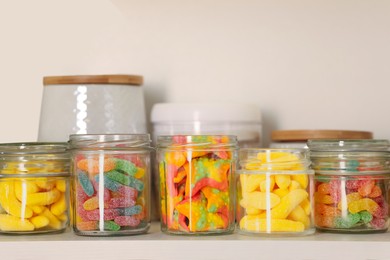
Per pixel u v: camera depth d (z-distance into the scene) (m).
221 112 1.24
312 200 1.05
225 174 1.06
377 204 1.06
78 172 1.07
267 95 1.35
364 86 1.32
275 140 1.27
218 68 1.35
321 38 1.33
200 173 1.05
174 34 1.36
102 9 1.38
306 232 1.04
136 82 1.26
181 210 1.05
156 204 1.28
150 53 1.37
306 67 1.34
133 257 1.00
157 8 1.36
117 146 1.06
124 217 1.05
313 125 1.34
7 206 1.08
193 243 1.00
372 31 1.32
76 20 1.38
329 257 0.98
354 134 1.23
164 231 1.08
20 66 1.39
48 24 1.38
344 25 1.33
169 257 1.00
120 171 1.06
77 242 1.01
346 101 1.33
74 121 1.22
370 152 1.06
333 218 1.06
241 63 1.35
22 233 1.08
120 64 1.37
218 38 1.35
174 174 1.06
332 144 1.07
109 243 1.01
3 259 1.01
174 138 1.06
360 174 1.06
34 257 1.01
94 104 1.22
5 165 1.09
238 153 1.07
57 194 1.09
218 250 0.99
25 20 1.39
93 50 1.38
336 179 1.06
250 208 1.04
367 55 1.32
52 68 1.38
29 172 1.08
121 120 1.23
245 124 1.26
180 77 1.36
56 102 1.23
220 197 1.05
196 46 1.36
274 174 1.03
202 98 1.35
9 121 1.38
